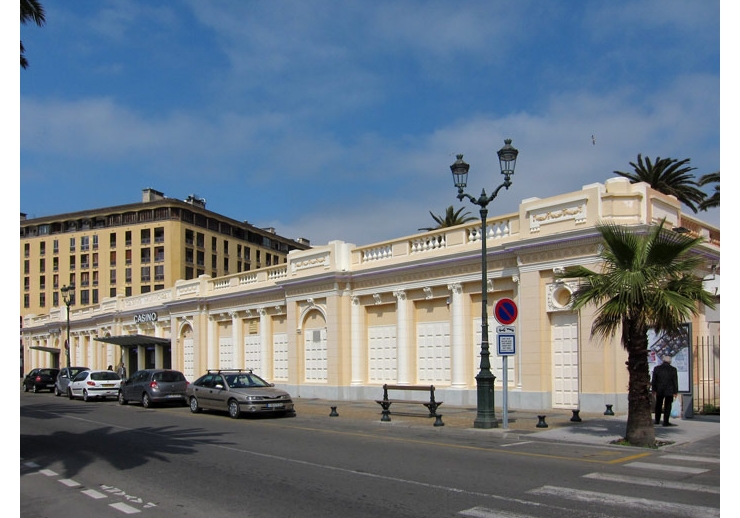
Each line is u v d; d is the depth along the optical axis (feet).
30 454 45.80
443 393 75.00
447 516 26.14
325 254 91.56
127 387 94.58
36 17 51.08
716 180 117.08
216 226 282.77
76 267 278.87
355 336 87.92
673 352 55.83
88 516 28.02
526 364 65.21
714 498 28.48
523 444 45.50
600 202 60.85
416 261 78.38
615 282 41.83
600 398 58.95
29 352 213.25
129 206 266.36
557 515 25.90
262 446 46.96
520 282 66.44
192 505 29.37
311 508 28.07
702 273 68.90
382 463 38.47
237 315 113.50
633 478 32.91
